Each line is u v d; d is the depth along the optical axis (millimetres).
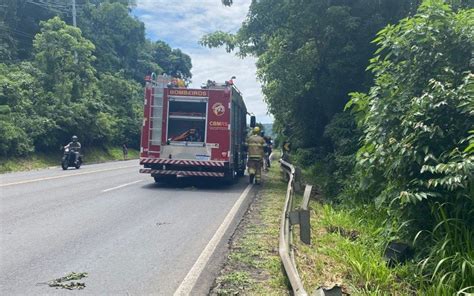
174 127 15500
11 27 42438
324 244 7480
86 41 36438
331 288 3928
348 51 14828
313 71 16562
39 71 33625
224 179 17000
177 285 5527
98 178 18422
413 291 5641
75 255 6738
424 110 6828
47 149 30875
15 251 6848
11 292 5172
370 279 5758
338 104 16812
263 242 7656
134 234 8188
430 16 7402
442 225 6270
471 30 7277
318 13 15156
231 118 15406
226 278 5754
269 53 17531
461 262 5480
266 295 5172
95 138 39031
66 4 52312
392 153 7215
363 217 9273
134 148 53406
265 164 24297
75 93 36250
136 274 5926
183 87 15305
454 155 6328
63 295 5109
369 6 15141
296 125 20875
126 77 63219
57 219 9305
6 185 14562
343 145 14586
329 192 13688
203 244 7555
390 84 7809
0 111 26594
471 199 5914
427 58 7477
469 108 6309
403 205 6762
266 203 12242
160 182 17062
